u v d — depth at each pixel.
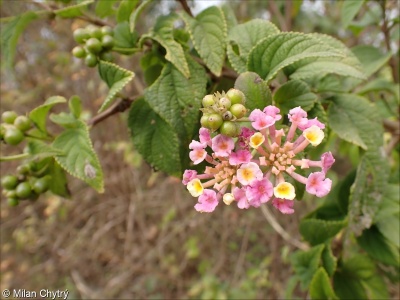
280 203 0.11
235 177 0.11
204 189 0.11
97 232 0.49
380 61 0.20
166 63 0.16
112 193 0.51
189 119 0.15
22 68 0.52
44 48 0.52
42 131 0.17
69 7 0.17
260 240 0.48
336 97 0.17
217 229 0.47
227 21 0.19
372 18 0.22
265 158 0.11
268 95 0.12
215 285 0.42
